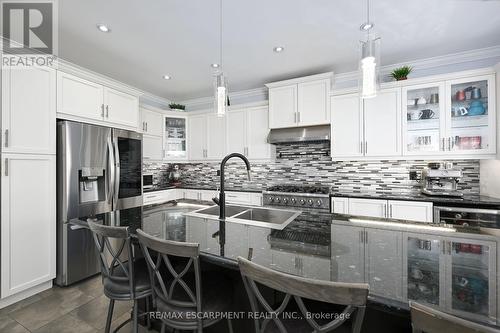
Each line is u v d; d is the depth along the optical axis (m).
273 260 0.95
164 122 4.07
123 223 1.53
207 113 4.09
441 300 0.67
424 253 1.01
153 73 3.19
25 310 1.90
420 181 2.89
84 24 2.06
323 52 2.62
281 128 3.39
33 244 2.08
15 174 1.98
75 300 2.05
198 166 4.49
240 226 1.44
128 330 1.67
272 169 3.81
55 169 2.25
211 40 2.35
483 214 2.19
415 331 0.60
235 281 1.34
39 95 2.13
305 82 3.18
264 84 3.66
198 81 3.49
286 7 1.87
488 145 2.39
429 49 2.57
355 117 2.94
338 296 0.65
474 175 2.67
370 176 3.18
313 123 3.13
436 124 2.66
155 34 2.24
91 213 2.45
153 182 4.19
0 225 1.89
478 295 0.69
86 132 2.44
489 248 1.05
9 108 1.94
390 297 0.69
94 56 2.68
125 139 2.93
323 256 0.99
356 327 0.68
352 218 1.61
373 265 0.90
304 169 3.59
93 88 2.62
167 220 1.60
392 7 1.88
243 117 3.76
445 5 1.85
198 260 0.99
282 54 2.67
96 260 2.48
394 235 1.24
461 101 2.55
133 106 3.13
